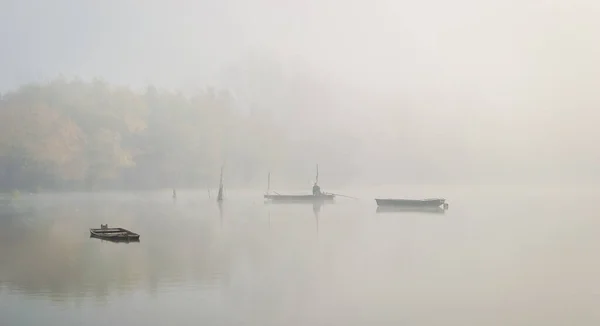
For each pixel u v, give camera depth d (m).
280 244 32.69
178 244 32.72
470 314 18.52
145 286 21.98
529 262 26.75
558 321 17.81
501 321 17.84
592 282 22.66
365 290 21.44
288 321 17.84
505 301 20.03
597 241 33.69
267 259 27.59
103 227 37.91
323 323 17.64
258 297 20.39
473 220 46.69
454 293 21.03
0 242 33.75
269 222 45.72
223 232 38.50
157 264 26.27
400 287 21.95
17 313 18.56
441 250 30.36
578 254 28.94
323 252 29.77
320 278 23.55
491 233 37.72
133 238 34.66
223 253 29.34
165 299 20.19
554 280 23.03
